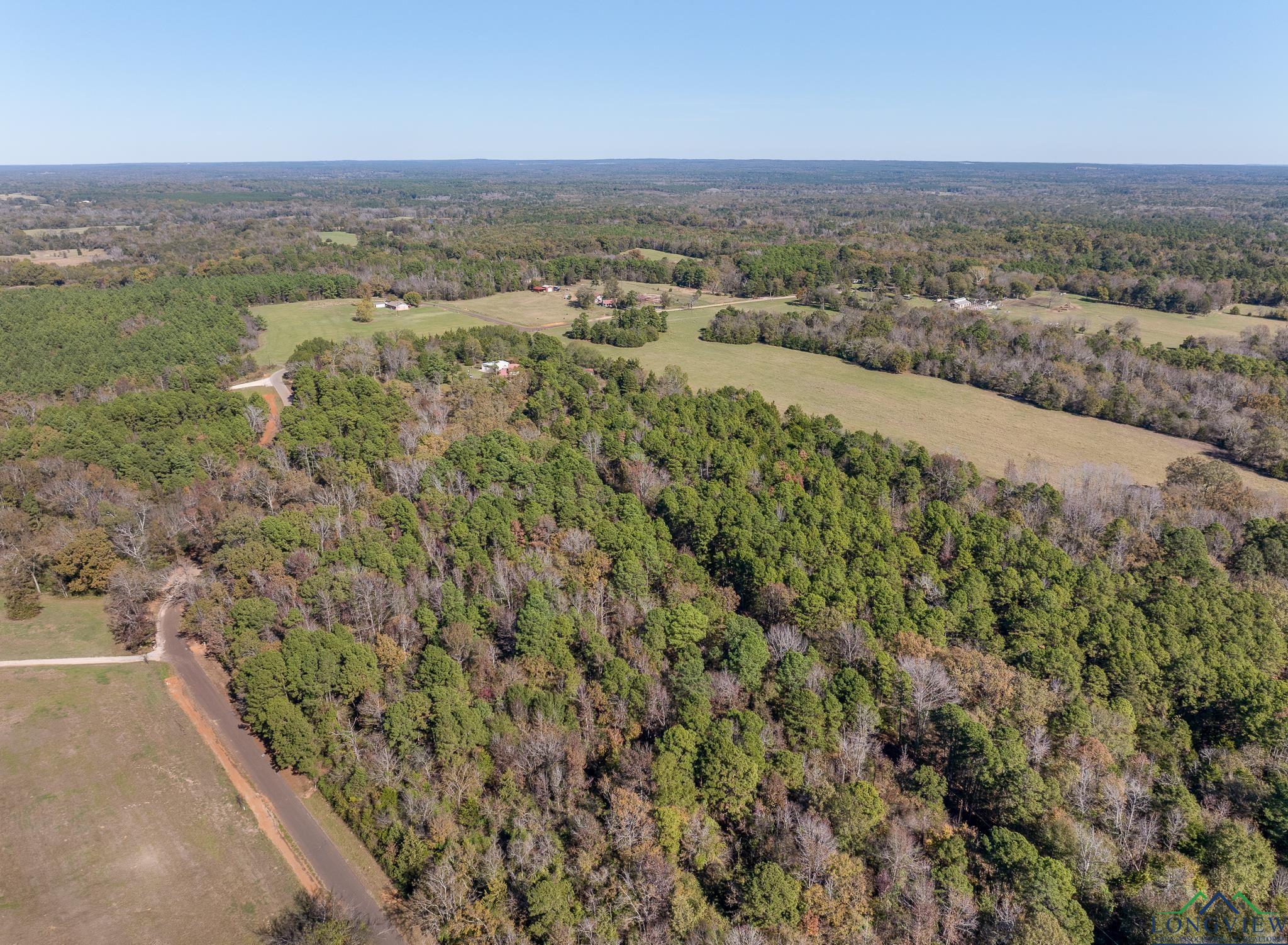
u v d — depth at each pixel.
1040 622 105.44
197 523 139.62
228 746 98.25
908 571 124.19
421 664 97.25
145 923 73.69
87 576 129.50
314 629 106.12
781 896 67.94
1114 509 144.75
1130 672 97.19
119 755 95.56
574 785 83.06
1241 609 109.94
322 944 68.94
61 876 78.31
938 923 67.75
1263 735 88.06
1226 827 73.94
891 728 93.06
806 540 125.19
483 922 69.94
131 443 165.75
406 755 87.69
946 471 156.25
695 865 74.75
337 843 83.88
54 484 147.00
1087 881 71.00
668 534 135.75
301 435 170.12
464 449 158.50
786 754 82.75
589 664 102.50
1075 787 79.94
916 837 76.94
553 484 148.75
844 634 102.00
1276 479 165.00
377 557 119.31
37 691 106.88
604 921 68.81
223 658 111.94
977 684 95.00
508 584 116.62
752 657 97.94
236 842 83.50
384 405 191.38
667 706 92.44
